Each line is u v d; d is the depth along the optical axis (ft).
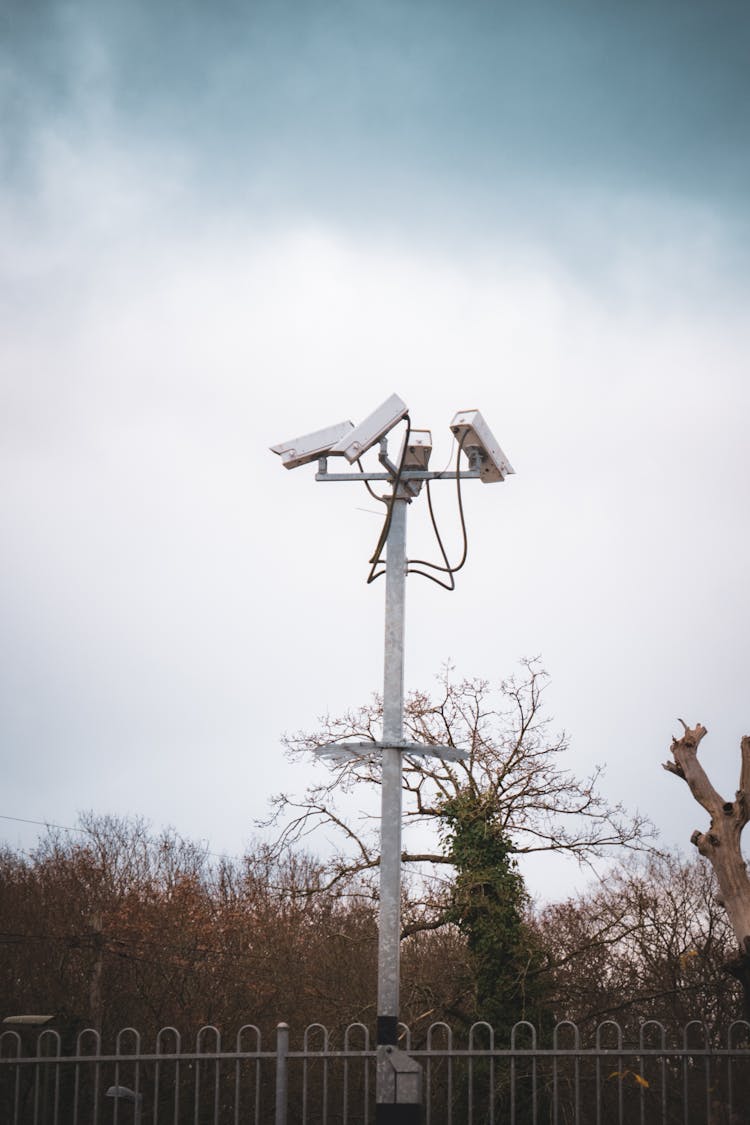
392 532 29.84
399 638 29.14
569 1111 68.95
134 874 123.85
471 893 76.18
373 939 92.84
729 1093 33.27
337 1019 82.02
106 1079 73.82
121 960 104.01
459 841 77.82
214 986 99.19
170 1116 72.23
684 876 106.32
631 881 101.09
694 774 50.01
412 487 30.32
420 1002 77.20
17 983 102.58
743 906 47.32
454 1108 67.87
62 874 118.32
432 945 86.07
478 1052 33.12
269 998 95.71
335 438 30.40
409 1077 26.86
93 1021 88.33
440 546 31.37
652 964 93.71
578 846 83.87
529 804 84.53
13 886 114.73
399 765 28.37
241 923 103.40
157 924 107.14
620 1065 33.24
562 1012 80.69
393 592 29.45
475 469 30.45
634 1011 83.46
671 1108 68.59
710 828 49.14
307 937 97.60
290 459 30.22
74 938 96.89
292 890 86.33
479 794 81.05
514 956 75.25
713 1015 84.28
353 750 28.81
